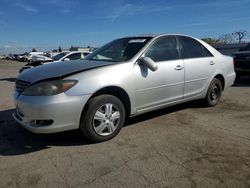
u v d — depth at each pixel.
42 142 4.28
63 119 3.84
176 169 3.38
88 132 4.09
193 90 5.69
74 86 3.87
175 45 5.38
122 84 4.30
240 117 5.57
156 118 5.50
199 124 5.12
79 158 3.72
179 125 5.06
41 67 4.50
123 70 4.36
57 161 3.64
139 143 4.21
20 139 4.42
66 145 4.16
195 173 3.28
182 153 3.85
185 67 5.38
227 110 6.14
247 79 12.45
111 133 4.31
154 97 4.85
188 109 6.20
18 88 4.23
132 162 3.59
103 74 4.14
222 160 3.61
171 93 5.16
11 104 7.14
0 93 9.23
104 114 4.18
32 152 3.93
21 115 4.15
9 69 25.78
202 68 5.81
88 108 4.01
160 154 3.82
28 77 4.14
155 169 3.39
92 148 4.04
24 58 53.34
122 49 5.03
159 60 4.97
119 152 3.90
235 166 3.44
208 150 3.94
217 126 5.00
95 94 4.14
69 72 3.99
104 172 3.34
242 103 6.89
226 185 3.02
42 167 3.48
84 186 3.04
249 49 11.85
